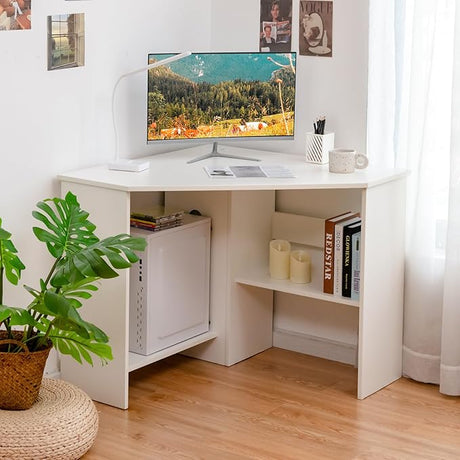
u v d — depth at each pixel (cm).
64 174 396
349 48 423
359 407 398
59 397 366
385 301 410
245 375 426
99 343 366
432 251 409
